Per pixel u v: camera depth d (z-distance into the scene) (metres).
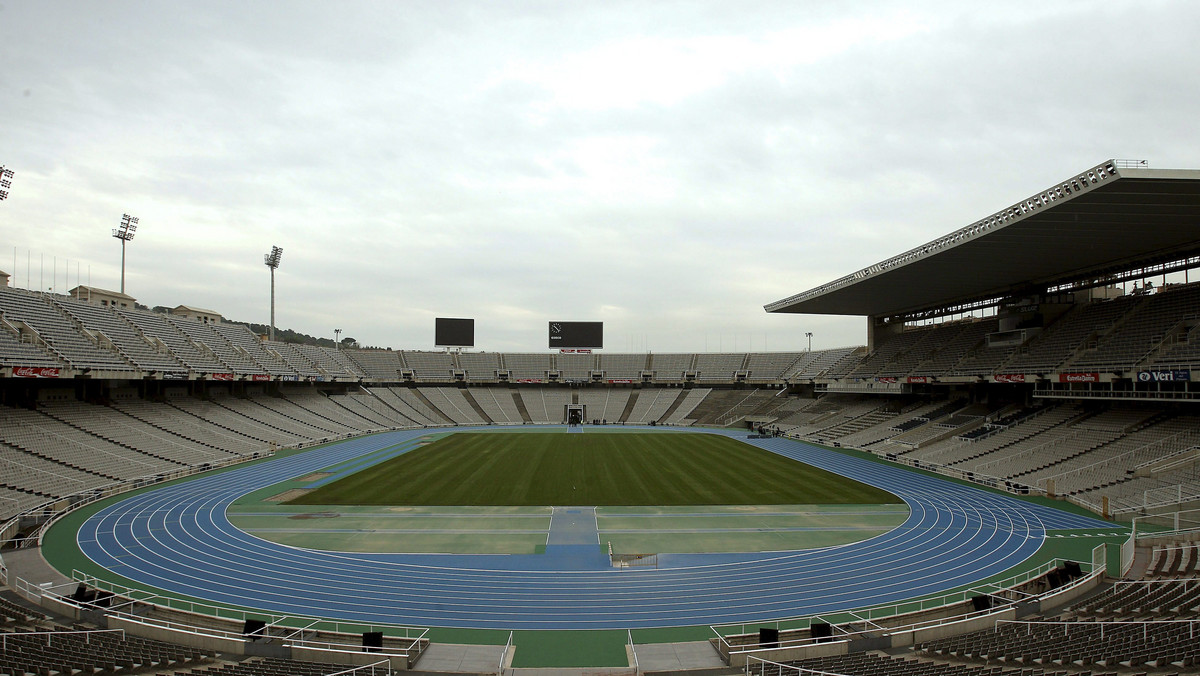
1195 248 42.44
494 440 75.00
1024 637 17.23
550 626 20.48
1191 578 21.52
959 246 41.53
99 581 23.88
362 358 109.81
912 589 23.75
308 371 85.06
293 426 71.62
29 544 28.86
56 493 37.47
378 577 25.00
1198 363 37.25
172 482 45.19
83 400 54.91
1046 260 46.91
